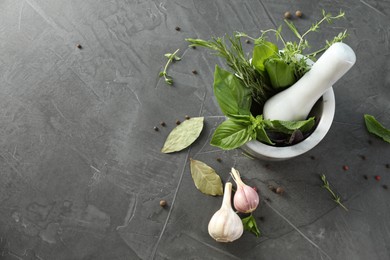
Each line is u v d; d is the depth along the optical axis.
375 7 0.90
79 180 0.87
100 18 0.91
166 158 0.87
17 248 0.86
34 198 0.87
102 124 0.88
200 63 0.89
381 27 0.89
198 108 0.88
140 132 0.88
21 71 0.90
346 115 0.87
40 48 0.91
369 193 0.86
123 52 0.90
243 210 0.82
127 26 0.91
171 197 0.86
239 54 0.72
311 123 0.73
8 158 0.88
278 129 0.74
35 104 0.89
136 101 0.89
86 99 0.89
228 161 0.86
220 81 0.72
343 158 0.86
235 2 0.90
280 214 0.85
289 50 0.73
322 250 0.84
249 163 0.86
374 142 0.87
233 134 0.73
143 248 0.85
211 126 0.87
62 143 0.88
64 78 0.90
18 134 0.89
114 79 0.89
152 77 0.89
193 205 0.86
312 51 0.89
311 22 0.89
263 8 0.90
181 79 0.89
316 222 0.85
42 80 0.90
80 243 0.86
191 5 0.90
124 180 0.87
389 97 0.88
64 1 0.92
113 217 0.86
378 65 0.88
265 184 0.86
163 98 0.89
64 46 0.90
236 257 0.85
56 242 0.86
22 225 0.87
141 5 0.91
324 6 0.90
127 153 0.87
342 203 0.85
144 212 0.86
